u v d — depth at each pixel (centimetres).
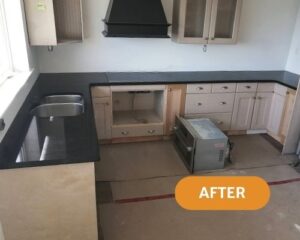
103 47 361
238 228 233
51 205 166
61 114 267
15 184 156
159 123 365
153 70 388
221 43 359
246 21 392
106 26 317
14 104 205
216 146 306
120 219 238
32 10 275
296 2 396
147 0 314
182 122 342
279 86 368
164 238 221
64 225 174
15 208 162
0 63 260
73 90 287
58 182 161
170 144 370
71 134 184
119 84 329
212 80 355
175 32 353
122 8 309
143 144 367
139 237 221
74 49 353
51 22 283
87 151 162
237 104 377
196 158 306
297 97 324
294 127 338
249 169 319
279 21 402
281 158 345
